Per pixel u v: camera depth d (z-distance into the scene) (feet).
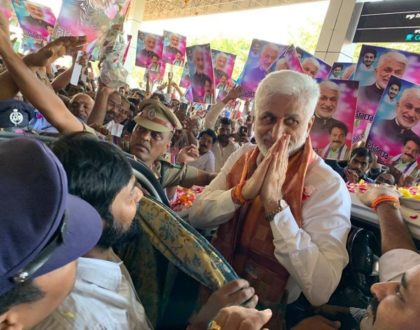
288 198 3.81
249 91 10.59
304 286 3.47
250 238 3.96
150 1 47.65
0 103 4.33
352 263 3.86
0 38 3.62
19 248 1.26
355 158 8.35
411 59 7.68
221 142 12.22
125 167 2.59
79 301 2.37
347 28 18.98
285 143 3.50
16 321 1.41
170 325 3.30
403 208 3.80
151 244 3.47
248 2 33.53
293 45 9.51
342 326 3.55
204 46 12.19
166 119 5.41
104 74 6.59
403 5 16.94
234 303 2.70
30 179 1.31
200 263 2.97
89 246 1.65
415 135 5.50
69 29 6.86
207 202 4.30
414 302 2.28
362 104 8.15
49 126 5.64
